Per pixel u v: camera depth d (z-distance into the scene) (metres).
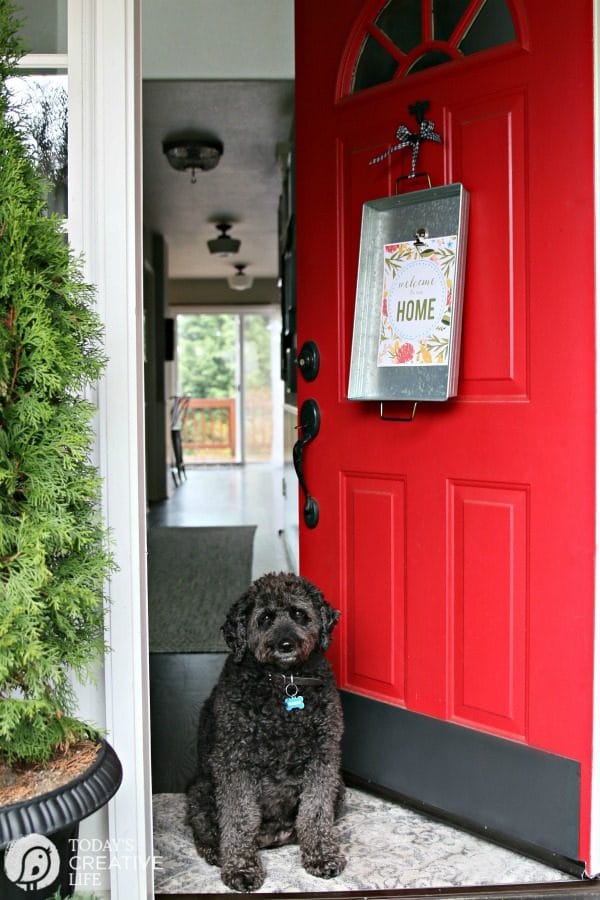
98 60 1.84
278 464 14.09
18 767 1.55
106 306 1.85
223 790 2.07
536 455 2.11
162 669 3.82
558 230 2.04
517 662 2.18
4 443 1.43
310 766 2.10
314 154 2.58
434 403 2.32
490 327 2.20
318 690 2.07
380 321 2.36
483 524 2.23
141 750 1.88
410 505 2.38
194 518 8.17
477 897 2.00
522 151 2.11
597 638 2.03
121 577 1.86
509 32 2.13
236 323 13.91
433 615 2.34
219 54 3.74
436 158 2.28
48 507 1.46
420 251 2.27
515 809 2.19
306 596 2.10
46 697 1.53
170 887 2.06
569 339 2.04
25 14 1.88
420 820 2.38
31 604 1.38
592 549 2.03
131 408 1.86
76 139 1.85
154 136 5.90
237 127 5.66
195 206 8.35
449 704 2.33
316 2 2.55
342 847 2.23
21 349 1.43
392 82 2.36
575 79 2.00
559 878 2.09
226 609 4.80
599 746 2.04
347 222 2.50
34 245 1.46
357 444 2.51
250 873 2.04
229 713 2.06
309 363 2.61
